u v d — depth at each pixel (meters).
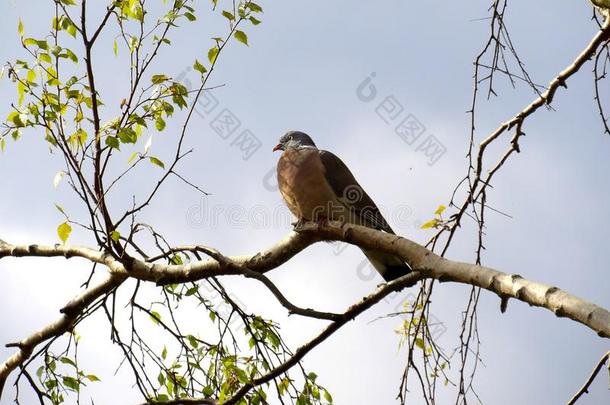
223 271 9.62
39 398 9.99
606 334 6.66
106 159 9.34
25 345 10.68
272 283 9.22
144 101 9.48
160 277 9.93
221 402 9.32
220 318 10.16
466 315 9.71
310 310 9.07
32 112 9.21
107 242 9.58
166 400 9.71
